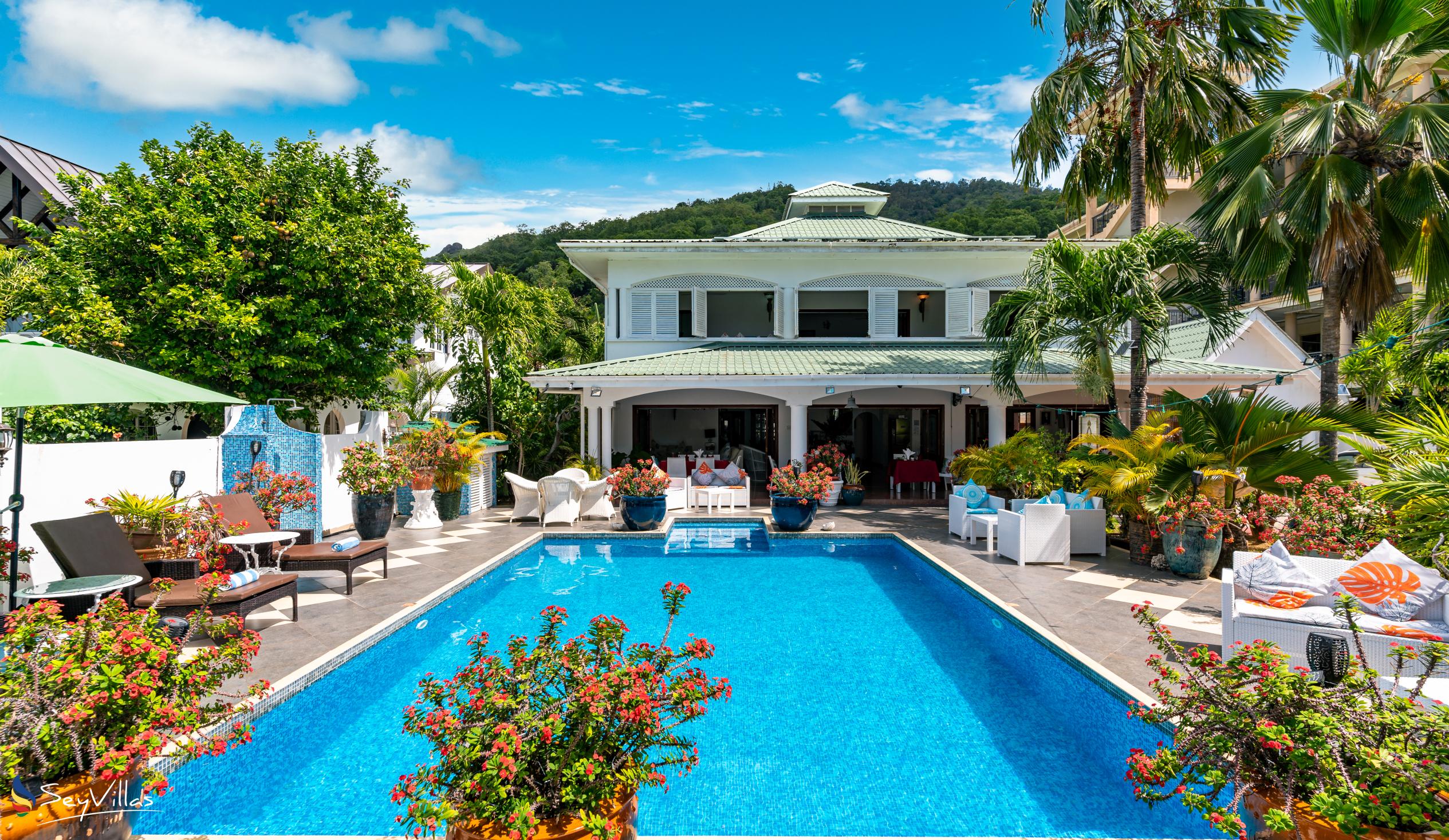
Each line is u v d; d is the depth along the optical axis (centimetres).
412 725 329
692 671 355
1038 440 1557
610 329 2048
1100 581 957
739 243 1966
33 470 812
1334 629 577
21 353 574
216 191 1428
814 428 2331
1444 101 1254
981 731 573
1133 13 1789
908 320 2431
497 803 293
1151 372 1700
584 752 321
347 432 1538
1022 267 2044
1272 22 1753
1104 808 460
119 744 350
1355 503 800
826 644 788
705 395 2103
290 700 577
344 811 453
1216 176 1313
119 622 374
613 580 1096
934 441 2123
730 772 504
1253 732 311
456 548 1228
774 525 1441
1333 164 1182
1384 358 1670
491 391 2042
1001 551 1131
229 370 1412
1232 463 1007
